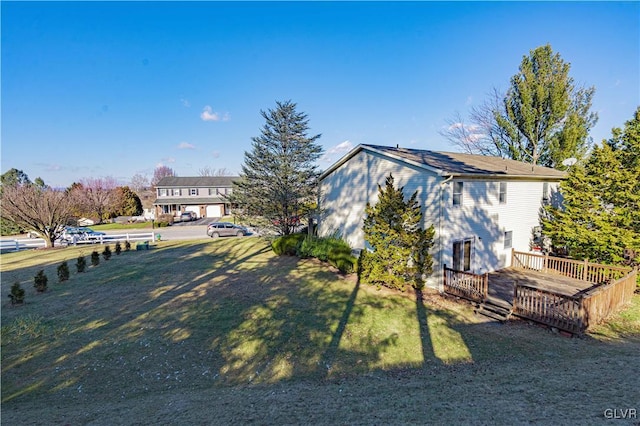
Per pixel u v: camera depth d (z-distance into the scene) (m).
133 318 11.12
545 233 15.81
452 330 9.82
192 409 6.01
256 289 14.12
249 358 8.48
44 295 13.66
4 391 7.20
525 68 28.56
